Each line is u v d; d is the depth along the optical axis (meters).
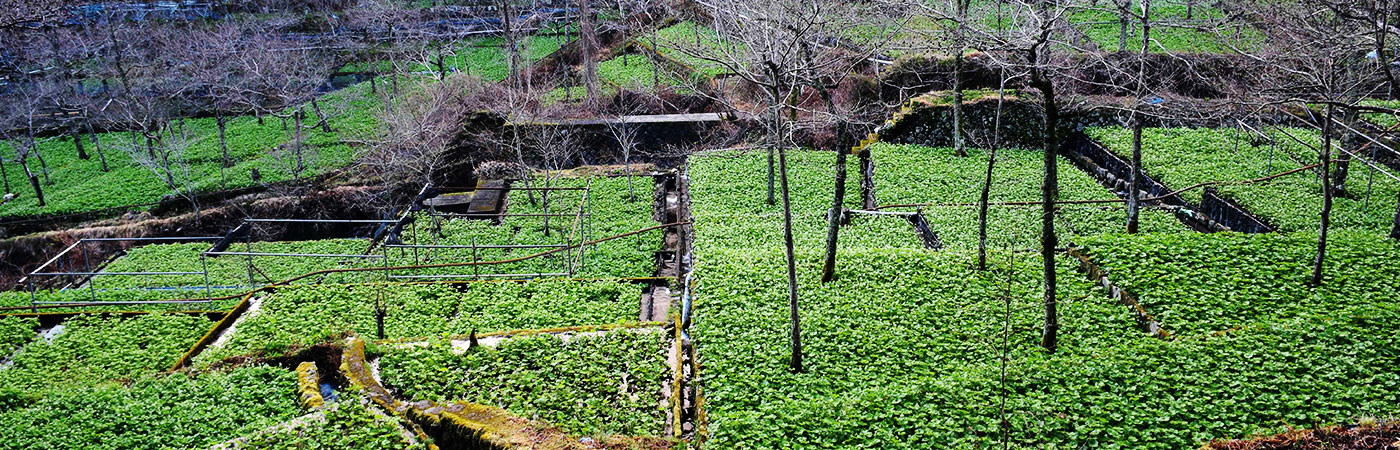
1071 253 24.27
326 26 68.38
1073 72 36.97
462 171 43.88
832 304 21.72
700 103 47.16
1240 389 16.41
